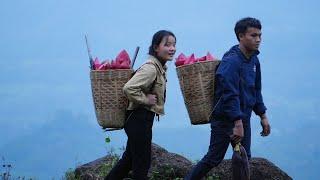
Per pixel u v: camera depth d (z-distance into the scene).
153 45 8.02
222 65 7.97
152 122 8.05
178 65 8.37
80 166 10.91
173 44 8.02
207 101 8.15
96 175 10.34
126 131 8.09
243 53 8.09
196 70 8.16
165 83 8.13
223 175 10.12
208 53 8.29
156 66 7.96
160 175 10.15
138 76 7.85
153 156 10.41
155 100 7.95
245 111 8.08
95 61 8.25
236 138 7.80
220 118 8.05
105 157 10.90
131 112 8.03
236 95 7.85
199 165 8.13
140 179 8.06
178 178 9.98
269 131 8.54
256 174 10.19
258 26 8.01
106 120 8.10
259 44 8.02
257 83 8.48
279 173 10.27
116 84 8.06
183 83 8.27
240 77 8.02
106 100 8.08
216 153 8.06
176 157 10.44
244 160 7.64
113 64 8.05
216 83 8.05
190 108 8.26
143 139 7.98
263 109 8.51
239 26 8.05
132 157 8.12
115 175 8.52
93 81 8.12
